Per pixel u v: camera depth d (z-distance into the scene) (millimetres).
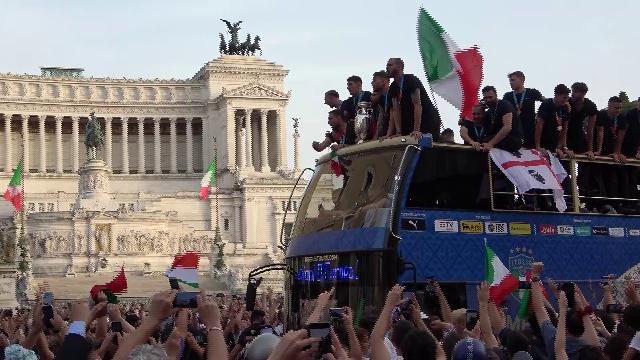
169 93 188500
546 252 26188
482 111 27203
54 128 188750
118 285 15570
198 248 149500
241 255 145375
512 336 14617
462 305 24359
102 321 16281
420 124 26359
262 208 162750
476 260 24891
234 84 188125
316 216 27438
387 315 12023
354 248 24875
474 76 30016
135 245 138375
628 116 29766
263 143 181500
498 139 25875
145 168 192875
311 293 26484
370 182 25641
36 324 14047
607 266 27297
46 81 182375
